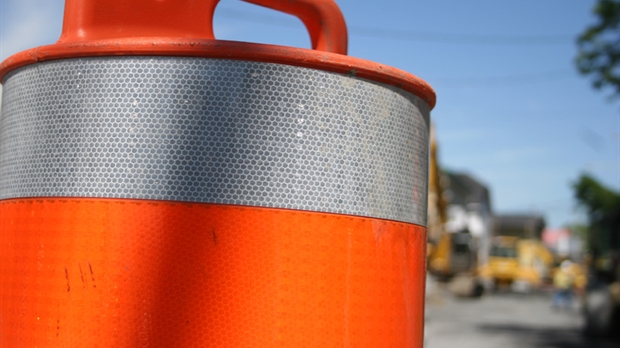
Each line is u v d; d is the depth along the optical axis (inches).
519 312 765.9
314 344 56.0
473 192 2203.5
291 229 56.0
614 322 484.4
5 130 63.9
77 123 57.4
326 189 57.4
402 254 62.7
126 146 55.9
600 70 446.6
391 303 61.1
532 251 1250.6
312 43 79.4
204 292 54.4
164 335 54.3
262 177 55.7
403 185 63.2
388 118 61.8
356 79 59.6
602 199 1955.0
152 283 54.6
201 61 56.1
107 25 63.4
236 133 55.6
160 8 64.1
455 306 848.3
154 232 54.9
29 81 60.9
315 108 57.6
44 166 58.4
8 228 61.2
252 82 56.2
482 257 1979.6
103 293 55.1
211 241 54.7
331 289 56.9
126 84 56.5
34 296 57.6
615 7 430.9
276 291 55.2
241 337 54.4
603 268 490.6
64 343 55.7
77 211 56.4
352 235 58.3
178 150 55.4
